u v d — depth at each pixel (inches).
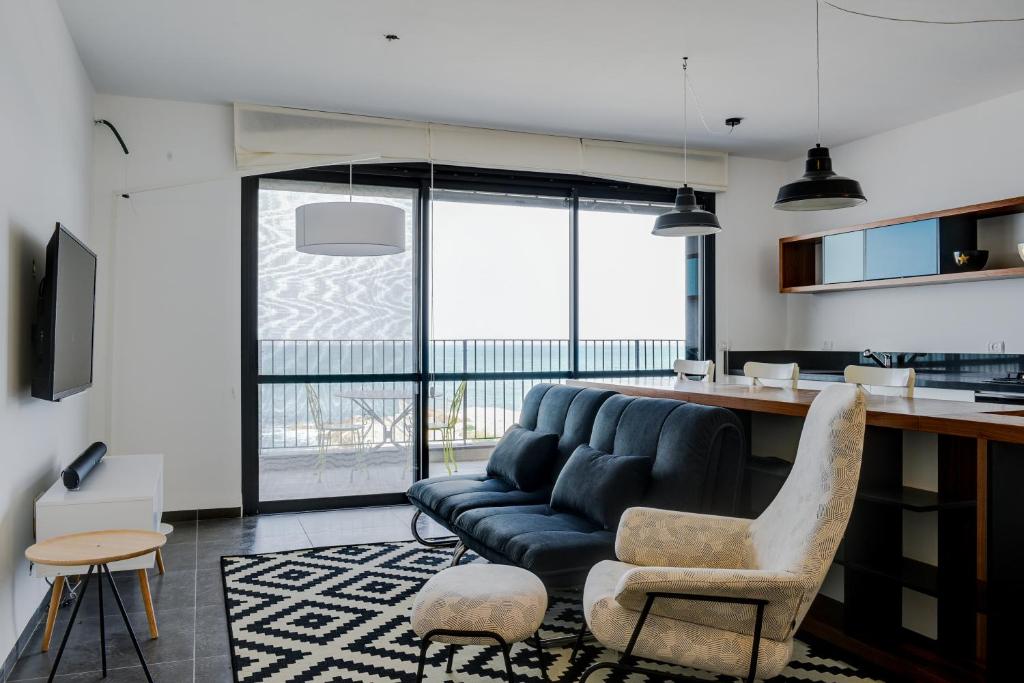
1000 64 180.1
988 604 95.8
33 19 123.0
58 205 146.1
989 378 197.2
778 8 149.2
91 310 160.1
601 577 93.8
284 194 216.4
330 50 170.1
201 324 205.3
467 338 236.7
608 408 141.0
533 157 235.1
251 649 115.3
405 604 136.1
